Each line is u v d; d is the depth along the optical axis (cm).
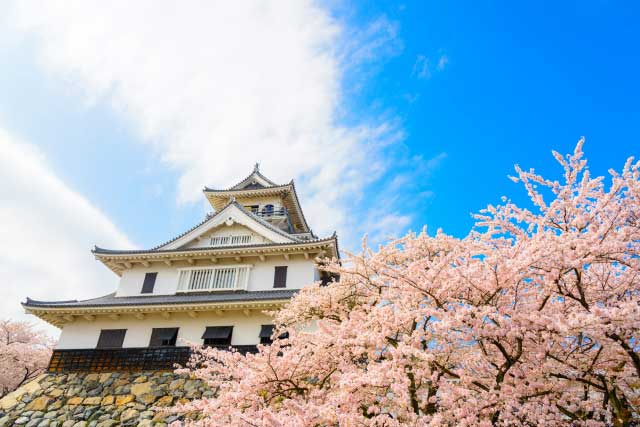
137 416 1460
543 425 560
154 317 1875
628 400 663
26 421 1506
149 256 2102
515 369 623
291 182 2792
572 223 623
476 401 565
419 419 560
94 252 2084
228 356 959
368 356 743
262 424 605
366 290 941
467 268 601
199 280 2077
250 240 2247
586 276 666
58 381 1633
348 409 630
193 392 1512
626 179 589
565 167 669
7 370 2219
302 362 789
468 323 570
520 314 541
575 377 614
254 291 1975
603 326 457
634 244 585
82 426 1455
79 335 1883
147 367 1622
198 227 2266
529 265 566
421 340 648
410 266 687
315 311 1002
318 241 1945
